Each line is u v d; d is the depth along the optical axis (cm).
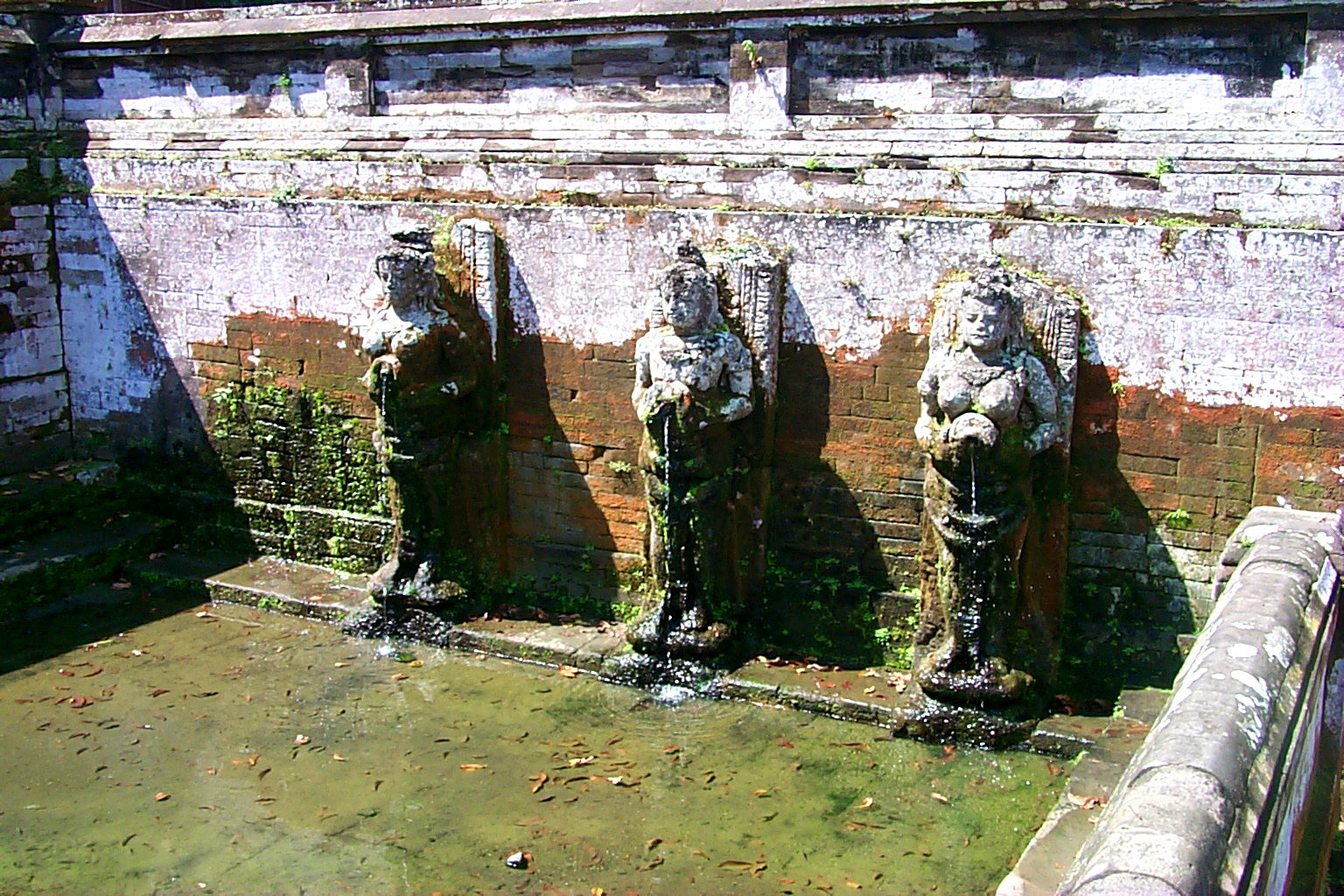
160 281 942
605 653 780
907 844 589
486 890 559
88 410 1005
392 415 798
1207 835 308
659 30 766
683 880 563
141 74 952
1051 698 694
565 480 823
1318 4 616
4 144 969
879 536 740
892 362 714
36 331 976
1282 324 627
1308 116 628
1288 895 428
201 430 958
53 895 559
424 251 787
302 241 873
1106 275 658
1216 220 644
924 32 709
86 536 949
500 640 805
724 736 697
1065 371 662
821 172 727
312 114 894
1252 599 470
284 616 879
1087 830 549
